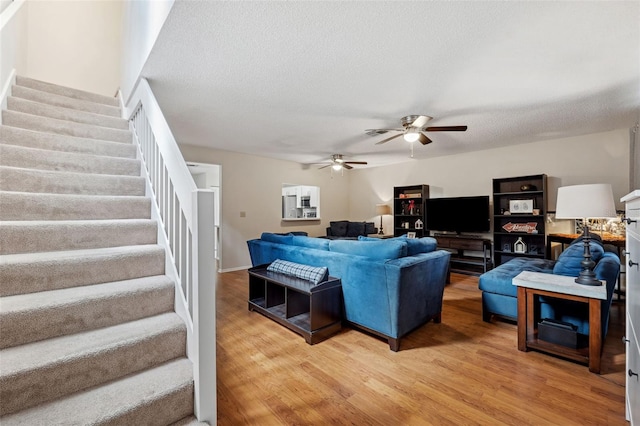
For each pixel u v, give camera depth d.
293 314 2.89
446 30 1.85
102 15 4.33
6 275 1.49
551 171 4.57
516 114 3.41
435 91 2.78
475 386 1.88
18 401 1.17
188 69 2.38
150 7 2.13
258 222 6.00
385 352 2.35
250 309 3.33
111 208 2.23
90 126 2.78
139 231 2.14
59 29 4.02
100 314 1.57
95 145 2.65
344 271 2.71
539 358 2.23
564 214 2.19
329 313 2.66
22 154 2.16
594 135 4.20
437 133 4.21
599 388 1.84
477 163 5.39
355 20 1.76
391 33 1.89
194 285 1.44
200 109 3.27
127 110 3.19
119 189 2.44
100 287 1.69
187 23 1.80
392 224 6.89
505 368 2.09
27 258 1.60
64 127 2.63
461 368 2.10
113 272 1.82
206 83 2.63
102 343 1.40
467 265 5.41
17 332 1.35
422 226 6.00
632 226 1.35
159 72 2.42
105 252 1.83
